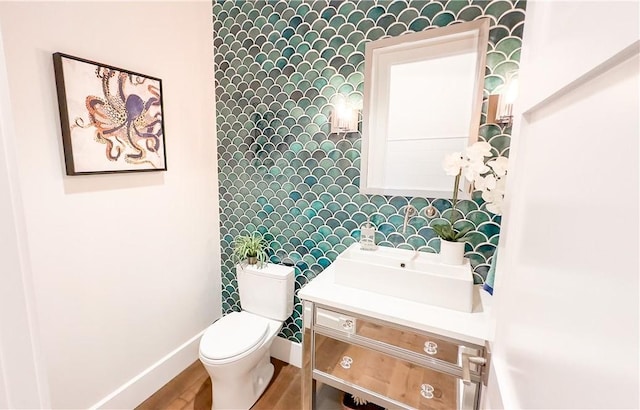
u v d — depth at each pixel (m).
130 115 1.49
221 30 1.89
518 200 0.64
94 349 1.46
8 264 0.48
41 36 1.17
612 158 0.32
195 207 1.96
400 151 1.50
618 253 0.30
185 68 1.79
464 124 1.35
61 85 1.22
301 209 1.81
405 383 1.23
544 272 0.48
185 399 1.74
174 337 1.90
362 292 1.35
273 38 1.72
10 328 0.49
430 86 1.39
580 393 0.35
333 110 1.61
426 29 1.35
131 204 1.57
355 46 1.51
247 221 2.03
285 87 1.73
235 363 1.50
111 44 1.41
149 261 1.70
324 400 1.56
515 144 0.68
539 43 0.57
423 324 1.10
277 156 1.84
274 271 1.84
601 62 0.34
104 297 1.49
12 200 0.47
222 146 2.04
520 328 0.57
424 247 1.52
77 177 1.33
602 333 0.32
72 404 1.39
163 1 1.63
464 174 1.31
